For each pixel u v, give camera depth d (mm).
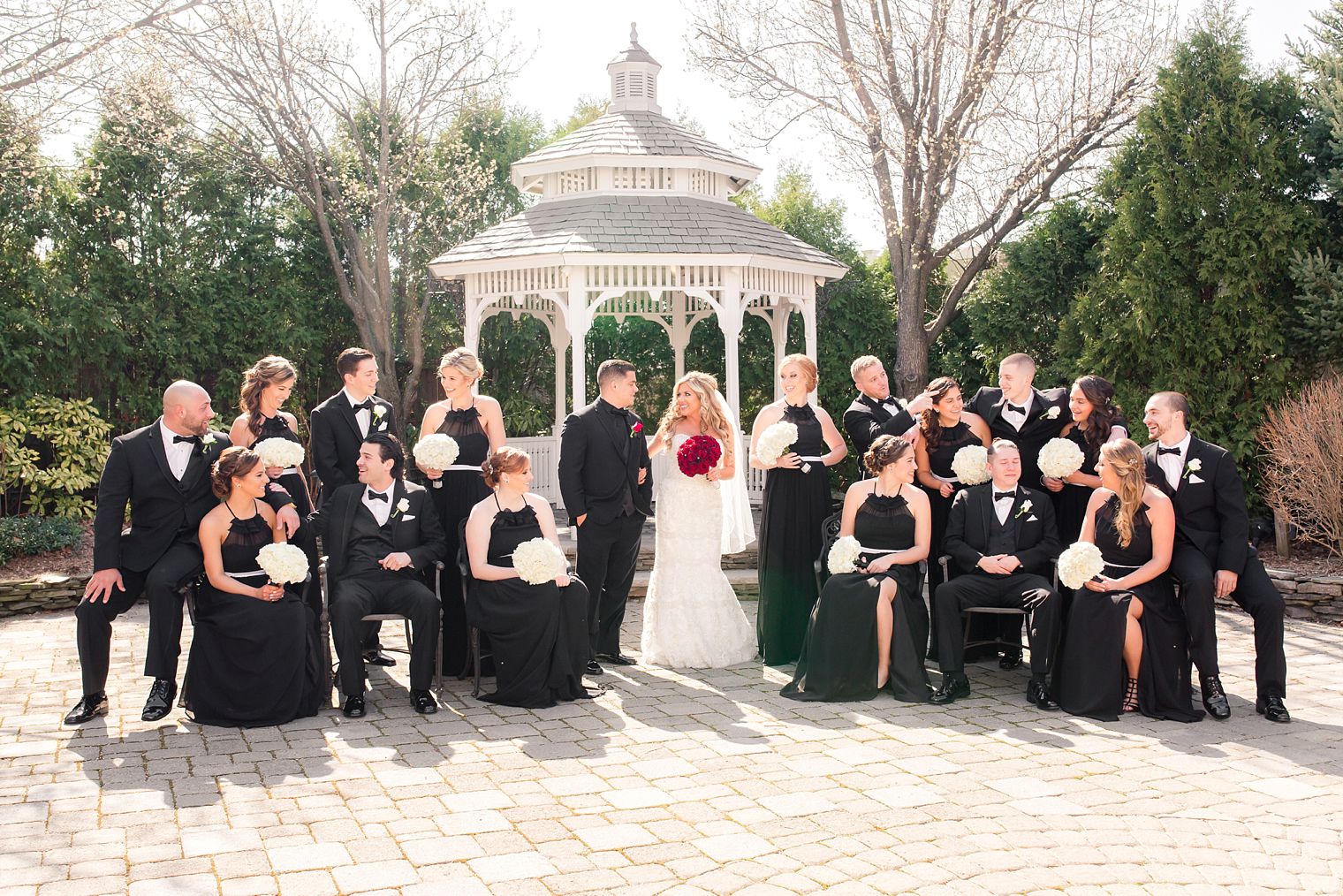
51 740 4965
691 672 6484
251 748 4852
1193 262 9797
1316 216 9391
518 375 15258
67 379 11414
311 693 5473
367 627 6508
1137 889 3312
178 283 12188
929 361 14164
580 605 5773
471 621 5746
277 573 5223
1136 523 5645
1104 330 10297
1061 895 3271
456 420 6371
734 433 6738
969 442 6625
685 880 3371
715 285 11070
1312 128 9656
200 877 3369
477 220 15523
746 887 3320
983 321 12422
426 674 5547
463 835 3746
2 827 3805
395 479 5977
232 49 13008
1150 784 4336
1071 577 5379
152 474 5477
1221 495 5672
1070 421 6613
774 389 15008
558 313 13211
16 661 6777
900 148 13094
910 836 3742
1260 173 9539
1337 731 5168
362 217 14383
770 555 6617
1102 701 5414
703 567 6668
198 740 4980
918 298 12930
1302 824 3875
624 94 13094
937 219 12852
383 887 3307
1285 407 9023
